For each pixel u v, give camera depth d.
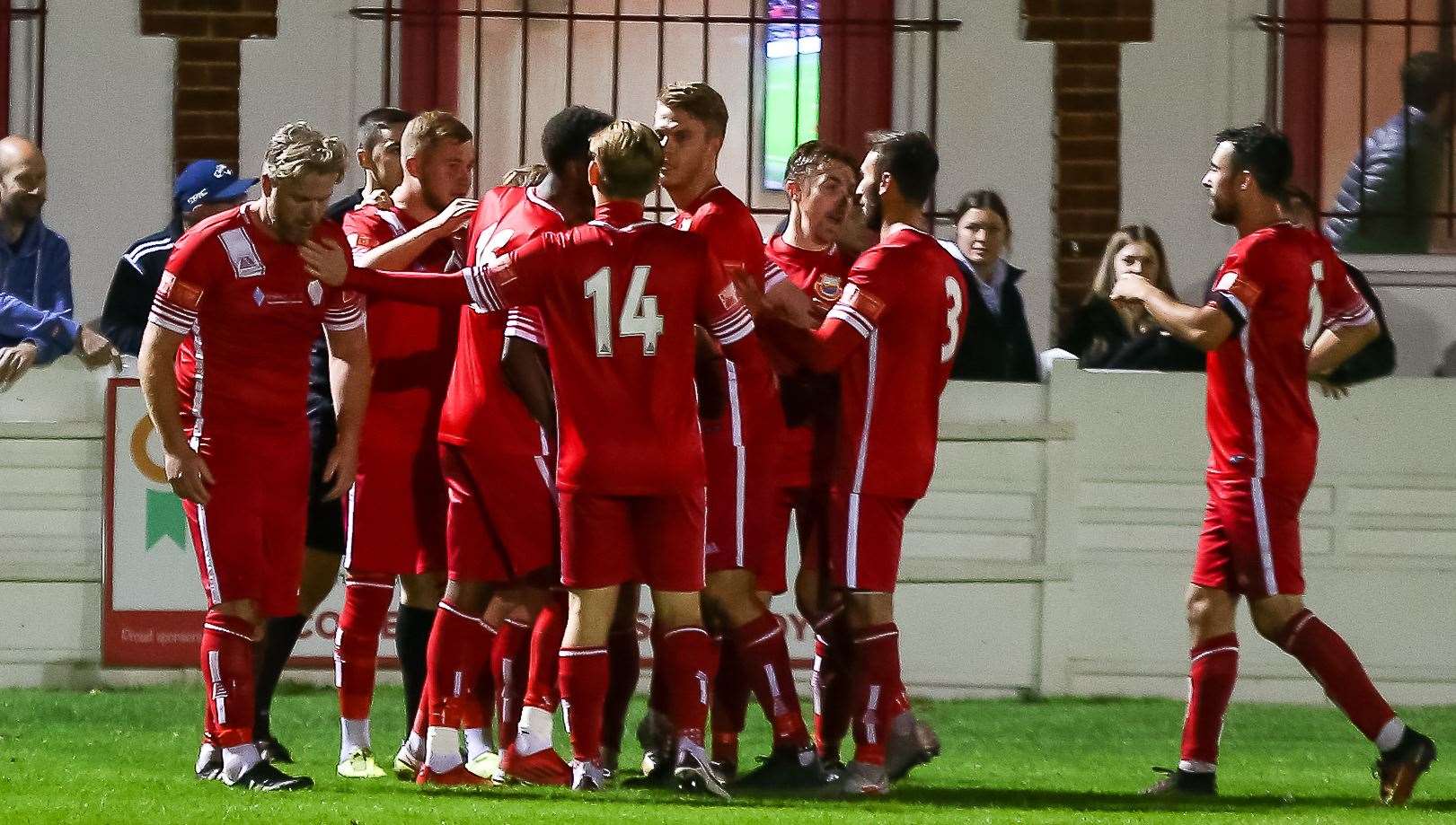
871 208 22.97
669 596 21.56
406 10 38.81
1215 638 23.70
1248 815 21.12
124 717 28.61
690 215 22.81
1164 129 39.09
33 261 33.44
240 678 21.62
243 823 18.72
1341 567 32.44
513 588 23.09
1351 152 39.06
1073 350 33.94
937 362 22.20
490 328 22.33
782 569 24.39
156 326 20.94
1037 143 39.16
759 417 22.64
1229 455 23.50
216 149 38.56
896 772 22.75
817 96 38.97
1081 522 32.34
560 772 22.50
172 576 31.47
